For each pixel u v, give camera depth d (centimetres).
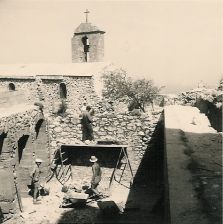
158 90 2753
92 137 1780
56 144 1819
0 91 1599
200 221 493
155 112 1808
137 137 1744
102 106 2602
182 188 614
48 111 2944
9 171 1361
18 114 1474
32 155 1608
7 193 1365
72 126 1806
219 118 1511
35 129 1777
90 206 1425
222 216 505
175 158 801
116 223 1160
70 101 2861
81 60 3388
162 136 1714
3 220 1330
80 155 1809
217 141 975
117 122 1761
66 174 1820
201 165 744
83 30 3312
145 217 1170
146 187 1667
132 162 1755
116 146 1689
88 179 1794
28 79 2978
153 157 1733
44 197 1560
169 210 544
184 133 1095
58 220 1289
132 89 2738
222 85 2027
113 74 2922
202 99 1838
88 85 2783
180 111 1659
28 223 1278
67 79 2848
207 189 606
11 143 1384
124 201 1469
